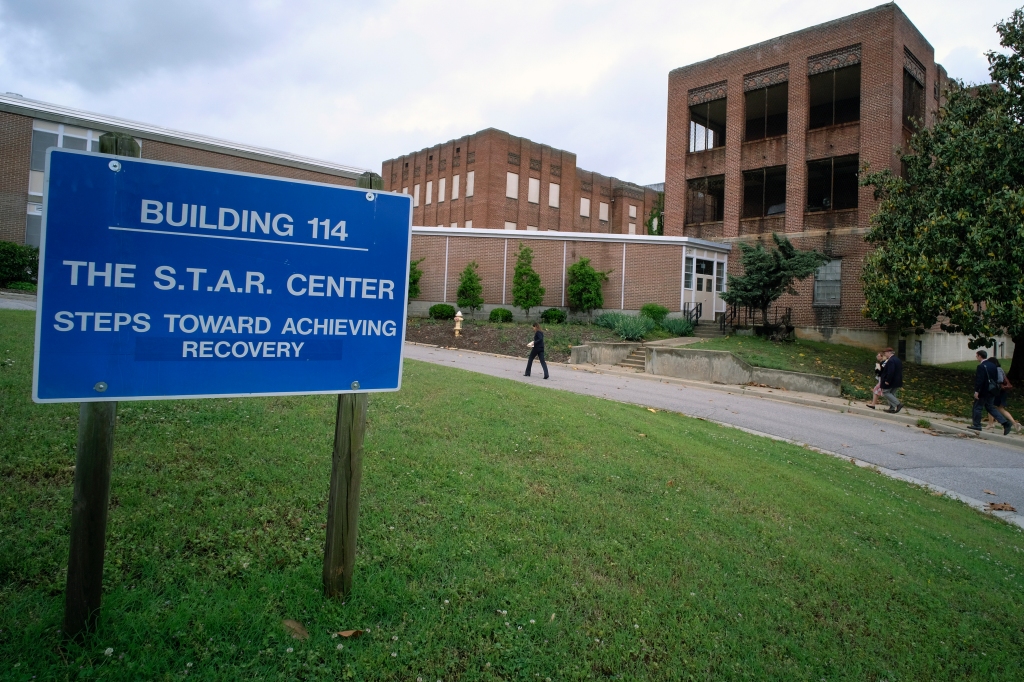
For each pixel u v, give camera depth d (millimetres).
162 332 2904
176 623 3025
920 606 4418
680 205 30891
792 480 6984
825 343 25047
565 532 4660
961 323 15797
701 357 18109
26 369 7367
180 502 4246
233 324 3061
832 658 3633
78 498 2809
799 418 13234
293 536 4020
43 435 5102
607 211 50656
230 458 5113
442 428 6922
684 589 4086
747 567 4551
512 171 43594
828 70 26453
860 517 6098
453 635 3283
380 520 4418
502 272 30344
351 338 3352
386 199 3439
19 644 2758
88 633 2828
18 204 23469
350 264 3344
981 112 18266
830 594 4375
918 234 17141
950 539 6016
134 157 2857
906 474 9320
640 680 3182
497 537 4402
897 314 17484
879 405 15281
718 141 34688
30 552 3436
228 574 3527
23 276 22328
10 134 23219
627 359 20766
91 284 2760
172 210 2926
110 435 2848
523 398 9273
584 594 3848
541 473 5895
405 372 10602
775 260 23188
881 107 24953
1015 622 4438
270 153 22734
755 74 28562
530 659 3191
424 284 31984
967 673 3730
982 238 15125
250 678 2773
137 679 2672
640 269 27688
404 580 3693
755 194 32625
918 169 19094
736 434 10078
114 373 2807
